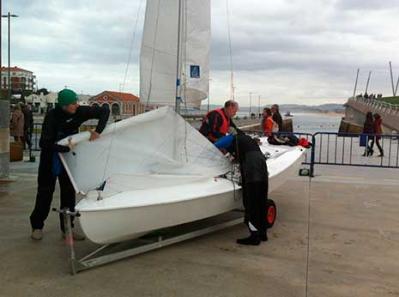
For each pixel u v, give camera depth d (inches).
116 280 165.9
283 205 294.2
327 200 311.0
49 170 203.5
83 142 183.0
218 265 183.5
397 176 417.7
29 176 377.4
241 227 239.8
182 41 227.5
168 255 194.2
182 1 225.1
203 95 240.1
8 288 157.6
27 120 583.2
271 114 492.7
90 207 163.5
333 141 973.2
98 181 185.2
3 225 234.4
